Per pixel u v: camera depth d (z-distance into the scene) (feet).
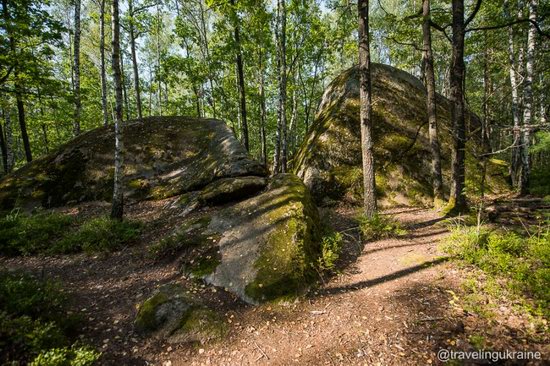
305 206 22.71
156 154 41.47
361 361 12.04
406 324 13.67
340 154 37.96
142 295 17.44
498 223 24.18
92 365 12.25
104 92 58.39
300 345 13.37
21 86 40.06
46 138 75.51
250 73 67.10
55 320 13.70
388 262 20.06
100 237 24.27
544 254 16.42
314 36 51.70
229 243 20.47
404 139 39.29
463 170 28.14
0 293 13.70
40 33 37.70
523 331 12.13
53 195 36.06
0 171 64.44
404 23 34.12
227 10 32.14
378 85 44.55
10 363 10.63
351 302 16.07
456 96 27.17
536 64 36.06
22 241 24.36
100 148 41.45
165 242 22.00
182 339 13.96
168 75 54.54
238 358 12.93
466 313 13.73
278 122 47.96
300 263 18.07
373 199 26.45
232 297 16.74
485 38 44.16
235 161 35.81
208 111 73.72
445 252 19.79
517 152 47.52
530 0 35.27
